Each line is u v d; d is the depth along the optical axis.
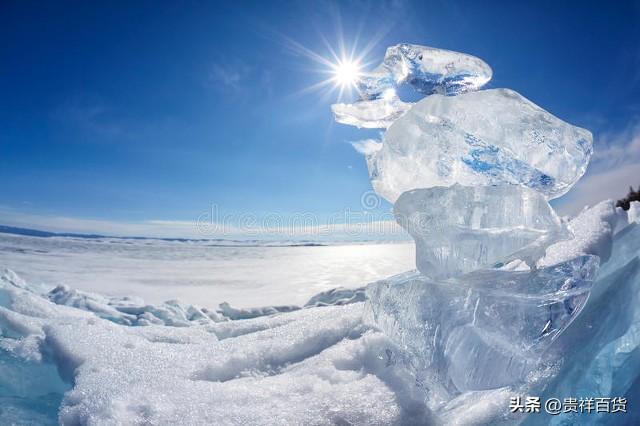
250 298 8.00
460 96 1.48
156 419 1.37
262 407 1.41
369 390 1.42
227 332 2.76
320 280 9.20
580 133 1.40
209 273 10.84
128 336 2.42
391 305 1.53
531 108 1.43
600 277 1.72
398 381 1.45
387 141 1.52
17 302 3.32
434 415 1.31
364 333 1.97
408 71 1.66
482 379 1.27
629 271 1.65
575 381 1.40
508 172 1.40
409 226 1.42
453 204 1.34
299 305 6.09
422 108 1.48
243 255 13.39
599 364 1.50
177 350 2.12
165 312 5.40
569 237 1.28
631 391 1.36
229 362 1.92
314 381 1.55
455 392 1.30
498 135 1.38
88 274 10.39
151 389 1.60
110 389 1.62
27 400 2.22
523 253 1.34
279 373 1.86
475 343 1.29
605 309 1.54
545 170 1.37
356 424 1.27
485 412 1.31
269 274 10.21
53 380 2.32
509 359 1.28
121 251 14.13
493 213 1.32
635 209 1.95
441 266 1.37
